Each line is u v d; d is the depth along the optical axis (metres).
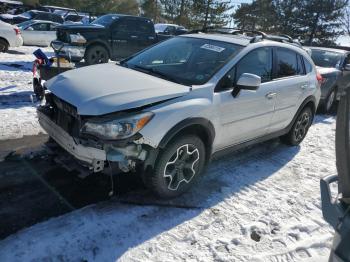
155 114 3.19
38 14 19.64
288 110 5.07
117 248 2.92
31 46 15.63
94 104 3.11
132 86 3.43
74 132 3.28
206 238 3.16
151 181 3.43
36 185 3.67
